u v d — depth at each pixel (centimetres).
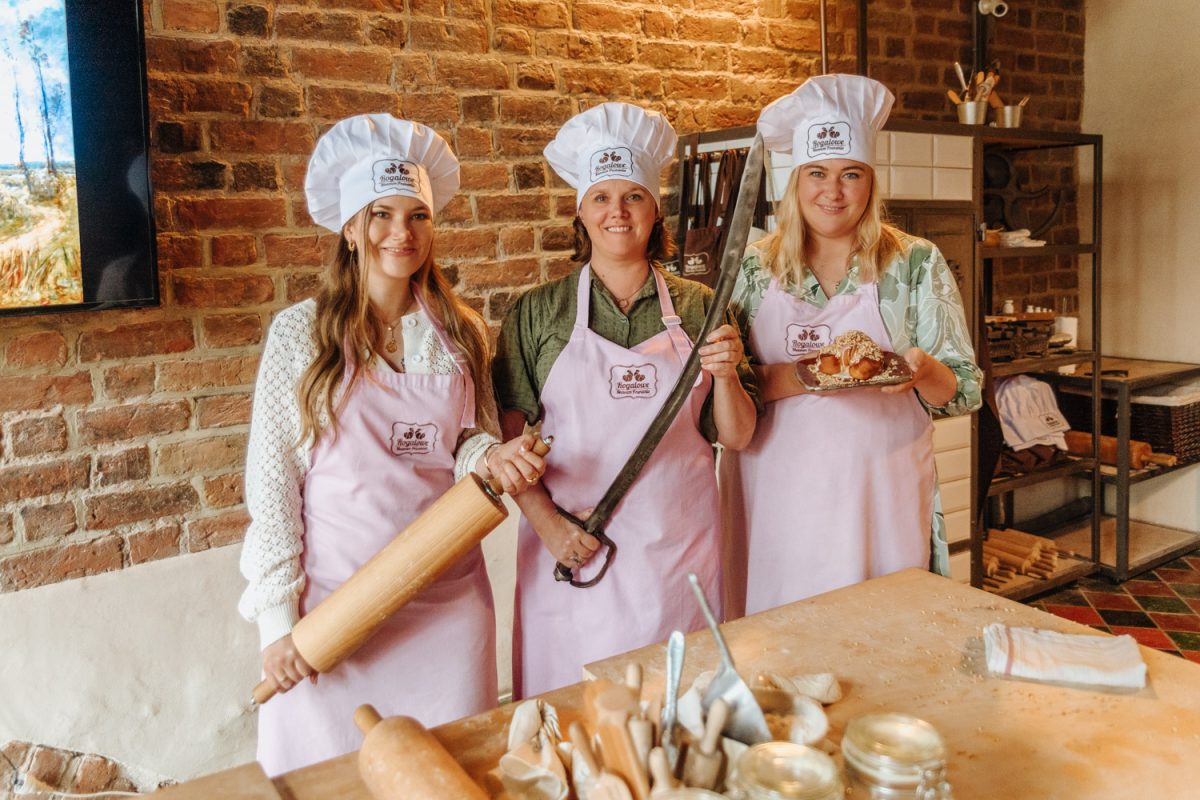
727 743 99
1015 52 409
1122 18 423
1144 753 108
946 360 192
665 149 185
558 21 278
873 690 124
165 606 231
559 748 106
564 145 187
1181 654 325
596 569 182
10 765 214
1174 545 414
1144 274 431
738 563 209
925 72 371
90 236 207
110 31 203
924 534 200
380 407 163
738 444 189
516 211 275
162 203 221
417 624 166
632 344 185
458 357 171
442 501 152
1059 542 420
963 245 318
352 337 162
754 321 202
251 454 165
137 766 230
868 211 194
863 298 194
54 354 212
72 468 217
